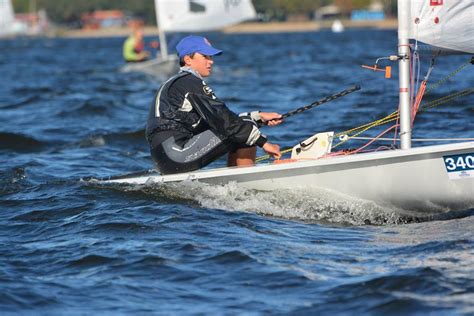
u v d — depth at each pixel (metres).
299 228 22.77
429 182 23.47
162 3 86.38
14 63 130.88
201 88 25.06
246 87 68.88
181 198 24.97
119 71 95.06
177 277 18.91
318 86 66.62
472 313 16.47
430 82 61.12
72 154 37.53
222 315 16.83
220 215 23.61
